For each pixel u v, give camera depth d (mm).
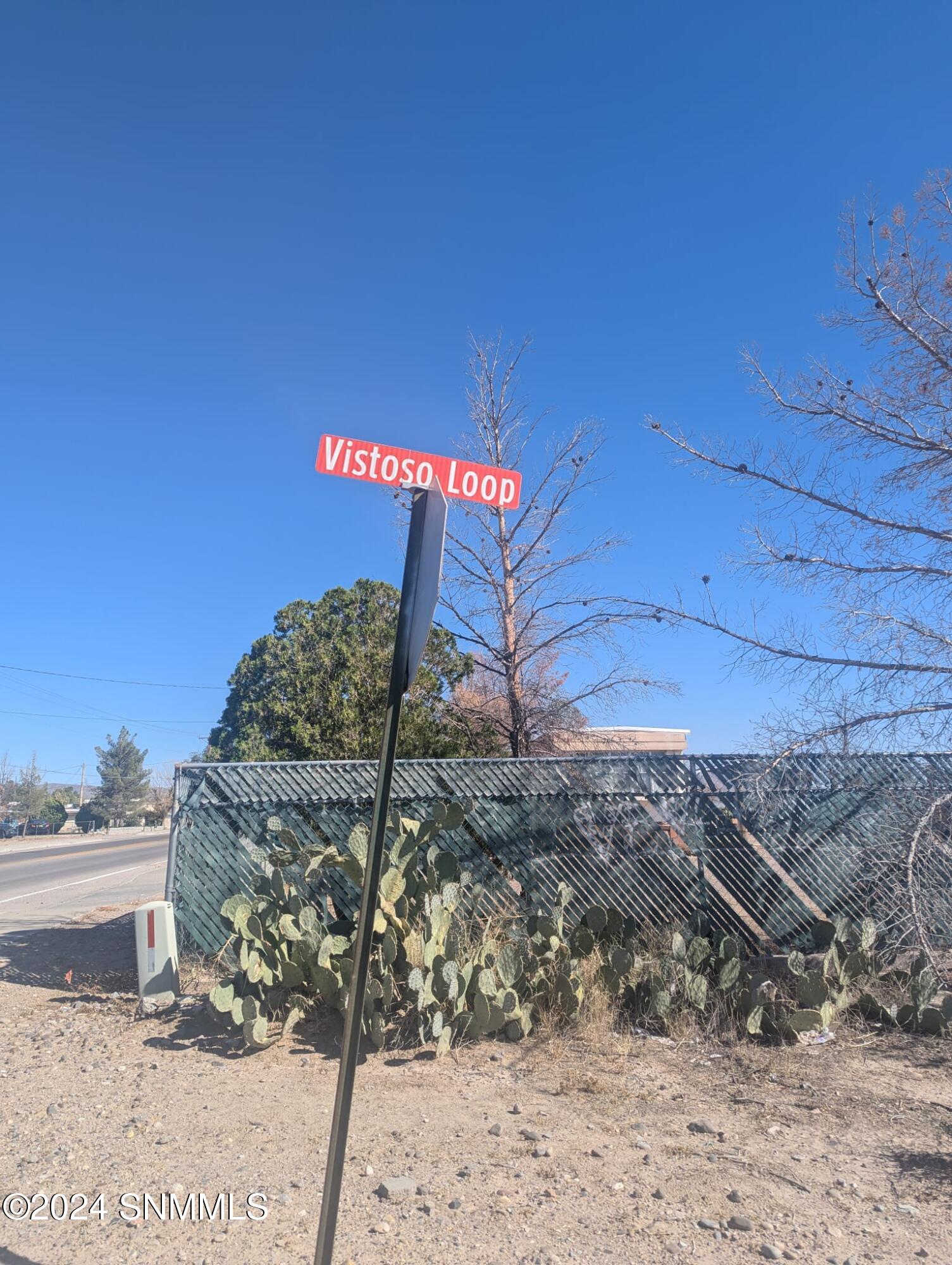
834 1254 3623
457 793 8727
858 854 8008
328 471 3125
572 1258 3576
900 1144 4699
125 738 89000
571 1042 6395
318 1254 2785
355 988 2895
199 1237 3729
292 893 6988
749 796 8523
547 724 13188
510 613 13148
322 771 8555
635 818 8984
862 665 7871
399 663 3025
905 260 8328
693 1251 3633
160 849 39844
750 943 8922
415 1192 4109
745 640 8250
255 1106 5207
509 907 8570
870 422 8266
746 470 8398
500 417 13156
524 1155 4531
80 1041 6551
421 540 3127
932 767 8734
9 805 89188
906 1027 6719
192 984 7855
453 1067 5895
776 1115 5094
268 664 14086
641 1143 4672
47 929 12406
